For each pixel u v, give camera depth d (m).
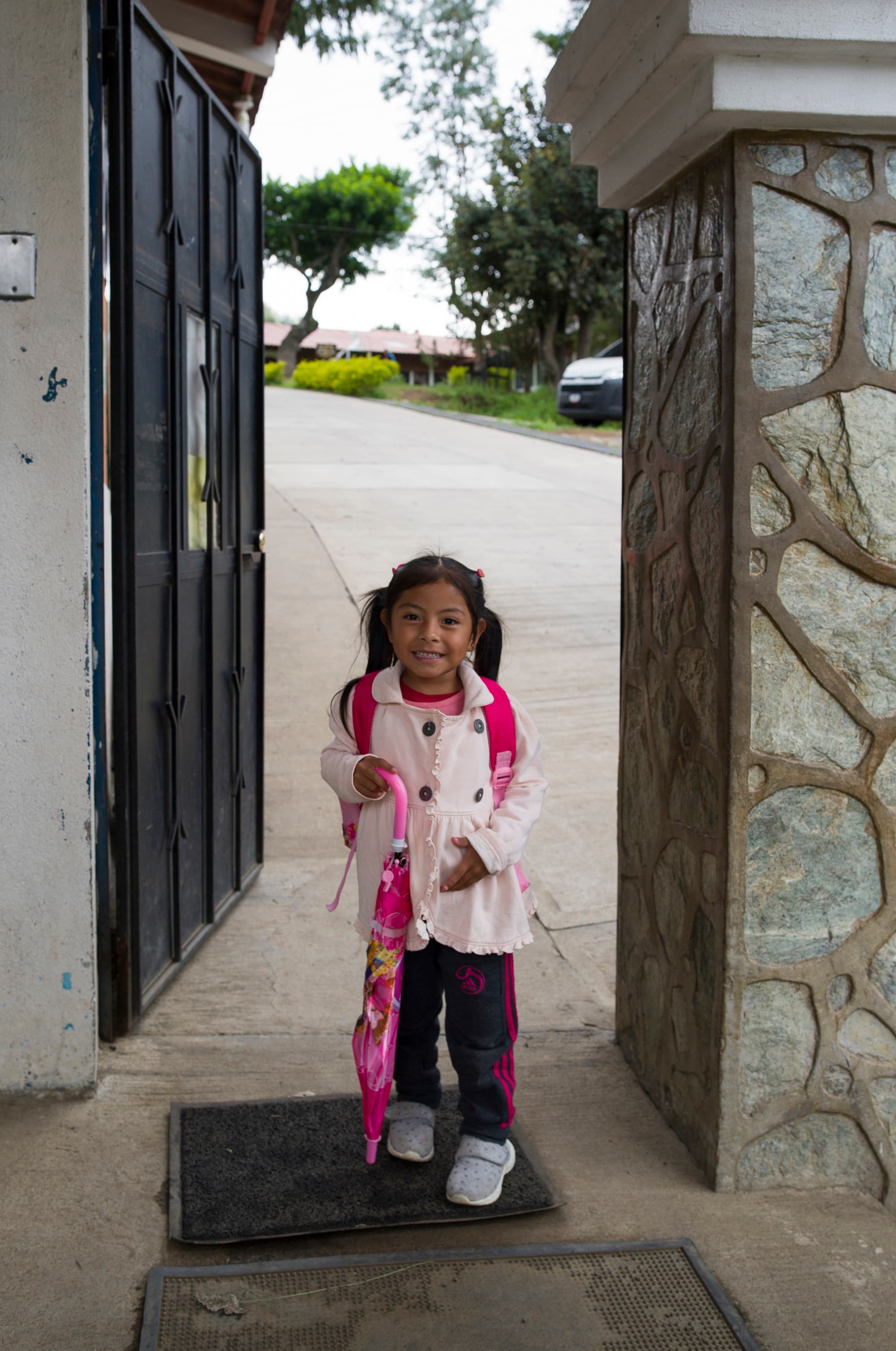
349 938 3.40
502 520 9.58
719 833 2.16
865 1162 2.27
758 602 2.08
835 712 2.14
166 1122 2.39
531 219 22.19
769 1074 2.21
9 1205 2.10
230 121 3.30
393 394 25.44
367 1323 1.83
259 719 3.87
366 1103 2.06
